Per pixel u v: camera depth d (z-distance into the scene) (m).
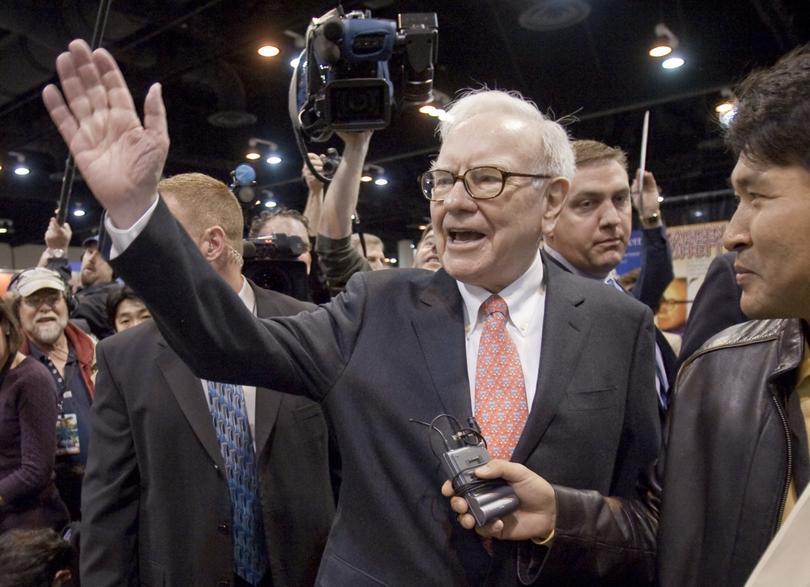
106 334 3.49
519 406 1.02
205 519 1.37
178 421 1.40
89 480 1.42
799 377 0.82
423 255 2.64
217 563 1.36
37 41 4.28
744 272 0.76
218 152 6.28
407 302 1.09
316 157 1.85
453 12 4.25
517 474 0.92
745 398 0.86
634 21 4.12
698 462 0.89
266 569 1.44
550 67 4.44
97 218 9.96
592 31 4.25
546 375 1.02
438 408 1.00
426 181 1.12
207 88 5.69
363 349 1.05
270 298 1.57
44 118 5.95
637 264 6.65
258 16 4.16
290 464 1.44
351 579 0.99
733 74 4.15
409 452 1.00
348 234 1.81
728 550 0.82
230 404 1.45
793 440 0.80
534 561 0.96
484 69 4.55
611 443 1.04
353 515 1.02
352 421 1.02
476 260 1.04
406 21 1.44
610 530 0.96
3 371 2.22
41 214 9.57
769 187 0.72
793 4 4.01
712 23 4.05
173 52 4.74
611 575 0.97
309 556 1.44
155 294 0.85
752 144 0.72
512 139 1.03
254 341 0.95
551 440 1.00
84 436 2.54
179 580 1.36
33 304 2.59
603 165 1.78
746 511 0.82
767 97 0.71
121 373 1.44
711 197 6.69
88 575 1.36
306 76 1.47
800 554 0.56
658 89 4.34
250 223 2.29
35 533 1.83
